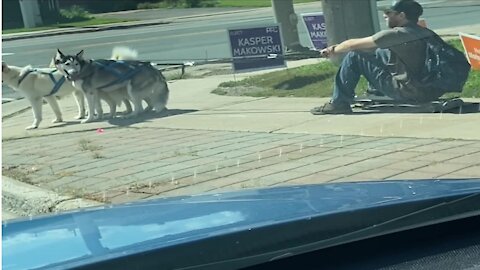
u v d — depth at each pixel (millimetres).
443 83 8438
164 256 1781
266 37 12656
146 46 18875
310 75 11766
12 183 6770
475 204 2217
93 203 5879
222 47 17906
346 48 8859
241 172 6430
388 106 8703
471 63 10086
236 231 1907
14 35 24000
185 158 7250
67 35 23172
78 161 7594
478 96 8969
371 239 2029
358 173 5965
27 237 2090
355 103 8914
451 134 7102
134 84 10227
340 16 11312
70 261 1763
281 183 5895
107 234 2023
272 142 7629
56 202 6016
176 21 24625
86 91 10297
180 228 2016
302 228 1969
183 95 11789
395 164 6133
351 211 2064
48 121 10828
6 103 13547
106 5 27250
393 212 2092
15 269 1742
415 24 8648
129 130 9266
